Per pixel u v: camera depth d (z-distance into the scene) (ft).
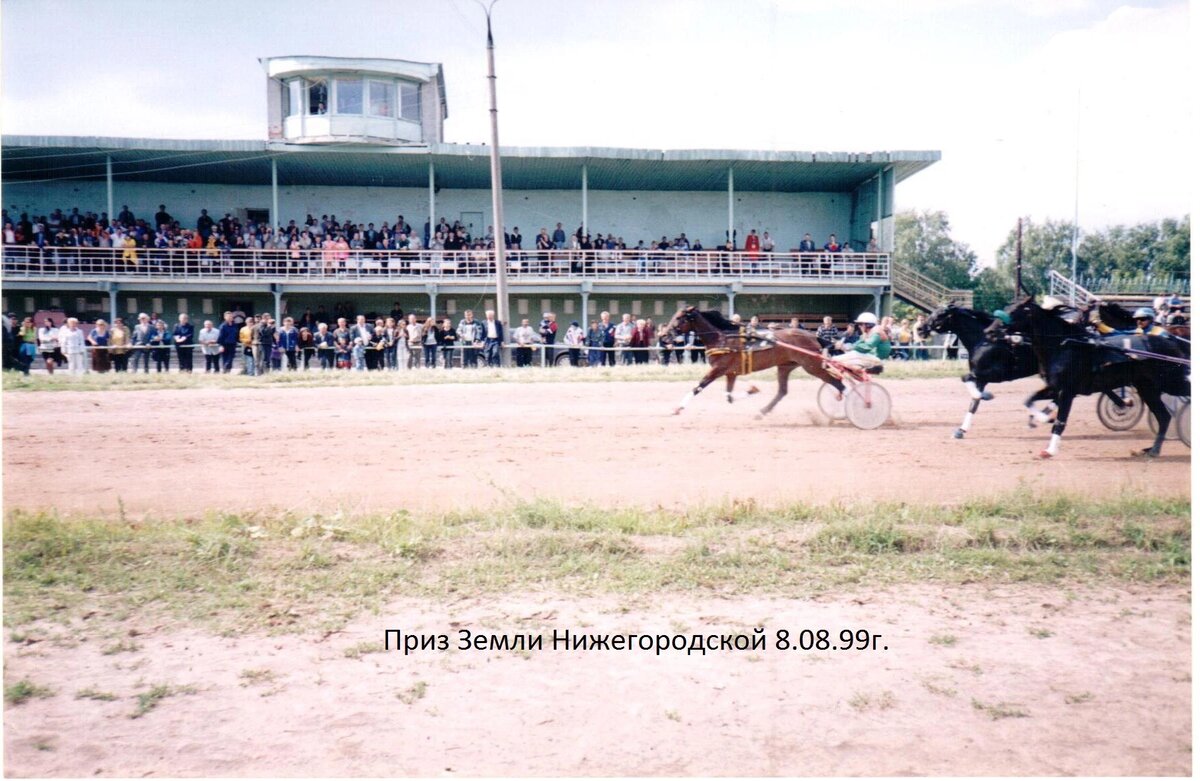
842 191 124.98
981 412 51.72
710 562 24.61
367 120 101.19
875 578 23.86
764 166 109.70
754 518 28.68
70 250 97.50
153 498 31.58
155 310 104.12
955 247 200.75
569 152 103.24
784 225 124.88
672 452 39.83
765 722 16.88
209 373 72.54
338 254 101.86
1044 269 132.87
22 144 93.30
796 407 53.01
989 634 20.57
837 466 37.09
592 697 17.78
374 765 15.46
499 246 81.30
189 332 77.15
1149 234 117.08
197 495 32.04
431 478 34.83
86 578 23.21
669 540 26.68
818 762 15.62
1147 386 38.78
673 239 122.42
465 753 15.83
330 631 20.42
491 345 82.53
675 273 107.45
